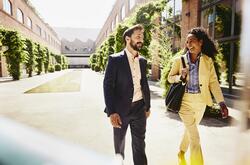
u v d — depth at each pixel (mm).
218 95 2699
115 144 2623
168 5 14234
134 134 2689
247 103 408
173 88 2789
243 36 407
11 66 21031
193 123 2746
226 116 2656
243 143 415
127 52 2602
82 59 80500
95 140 4305
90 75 29562
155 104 8227
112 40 22828
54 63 50375
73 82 18406
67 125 5414
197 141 2730
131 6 28141
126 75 2523
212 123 5422
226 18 9273
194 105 2729
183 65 2723
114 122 2496
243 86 412
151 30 12734
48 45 53219
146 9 13227
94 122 5695
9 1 27094
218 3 9633
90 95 10672
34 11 39156
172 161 3344
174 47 14305
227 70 9047
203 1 10906
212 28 10188
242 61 410
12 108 7574
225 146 3889
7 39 20000
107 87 2498
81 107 7715
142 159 2656
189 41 2652
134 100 2609
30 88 13953
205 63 2699
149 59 12344
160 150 3789
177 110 2740
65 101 8969
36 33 40656
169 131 4875
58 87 14492
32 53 26016
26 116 6395
